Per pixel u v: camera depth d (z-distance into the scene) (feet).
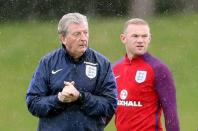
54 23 259.60
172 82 59.62
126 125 60.75
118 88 61.41
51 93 50.85
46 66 50.85
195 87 171.73
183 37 239.91
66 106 50.03
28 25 257.75
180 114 142.61
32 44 233.76
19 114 146.30
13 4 270.67
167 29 250.16
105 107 50.31
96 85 50.85
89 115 50.31
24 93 168.86
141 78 60.08
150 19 264.72
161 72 59.52
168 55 217.15
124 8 270.67
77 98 49.47
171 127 59.36
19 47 229.45
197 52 218.59
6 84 179.01
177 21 259.80
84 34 49.67
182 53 218.38
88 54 50.98
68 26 49.47
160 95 59.52
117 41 232.32
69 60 50.57
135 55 60.75
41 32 247.91
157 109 60.34
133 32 60.49
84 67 50.57
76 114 50.14
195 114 142.41
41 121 51.13
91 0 273.13
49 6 270.67
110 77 51.26
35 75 51.13
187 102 155.84
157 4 272.72
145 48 60.70
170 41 235.61
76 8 271.90
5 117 143.74
